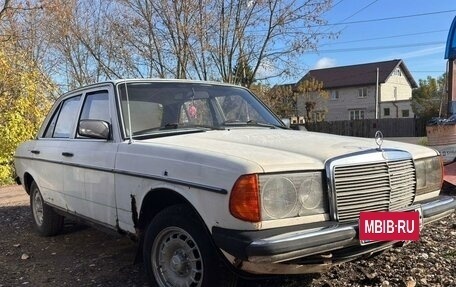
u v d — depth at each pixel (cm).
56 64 2048
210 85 508
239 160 315
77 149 476
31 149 594
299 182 319
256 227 302
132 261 488
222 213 312
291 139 391
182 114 453
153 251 377
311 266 327
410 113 5534
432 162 415
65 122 538
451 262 450
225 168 316
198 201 331
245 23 1709
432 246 496
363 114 5816
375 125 3812
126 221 407
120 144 416
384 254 471
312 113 4234
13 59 1301
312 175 325
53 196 540
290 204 314
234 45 1719
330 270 430
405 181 378
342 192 333
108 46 1930
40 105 1292
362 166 344
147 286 417
